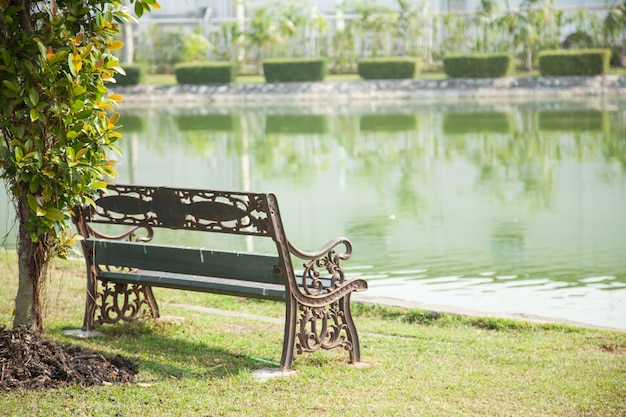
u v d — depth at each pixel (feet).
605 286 23.17
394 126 69.51
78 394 12.51
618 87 100.32
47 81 13.74
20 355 13.12
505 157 50.72
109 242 16.20
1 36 13.73
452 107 86.84
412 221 33.04
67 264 23.82
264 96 106.01
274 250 28.48
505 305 21.39
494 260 26.48
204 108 94.17
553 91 100.58
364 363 15.42
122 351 15.53
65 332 16.90
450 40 118.52
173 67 122.72
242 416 12.08
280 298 14.42
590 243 28.50
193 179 44.98
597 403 13.10
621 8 110.42
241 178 45.01
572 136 59.36
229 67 109.50
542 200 37.06
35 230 14.38
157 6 15.02
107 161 15.21
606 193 38.19
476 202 36.91
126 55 117.70
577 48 113.80
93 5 14.74
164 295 21.40
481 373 14.76
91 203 14.94
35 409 11.85
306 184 42.70
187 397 12.71
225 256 14.84
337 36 119.65
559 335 17.74
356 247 28.63
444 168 47.09
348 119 76.54
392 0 125.29
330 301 14.96
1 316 17.99
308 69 108.58
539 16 112.27
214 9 133.69
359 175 45.29
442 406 12.83
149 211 15.46
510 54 104.12
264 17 120.26
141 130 70.90
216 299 21.12
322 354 15.93
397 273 25.11
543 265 25.75
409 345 16.78
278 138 63.10
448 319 18.99
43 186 14.24
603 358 15.93
